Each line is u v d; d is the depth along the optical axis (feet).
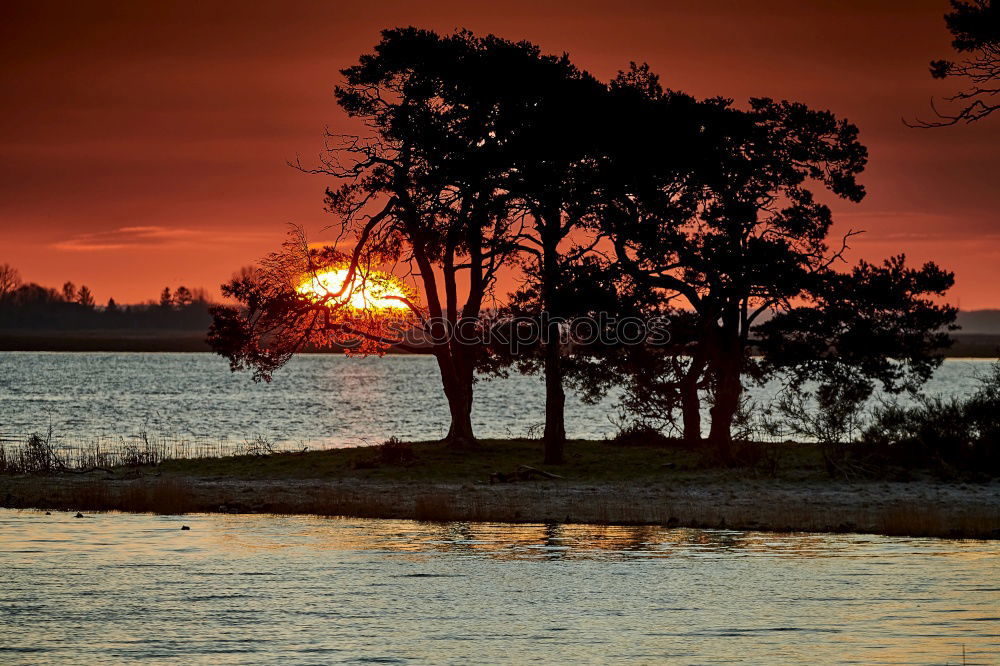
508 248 257.55
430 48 251.60
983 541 155.63
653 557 142.92
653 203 247.70
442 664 92.89
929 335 254.06
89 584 124.98
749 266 242.99
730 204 254.47
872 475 220.43
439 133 252.21
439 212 259.80
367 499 197.26
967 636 101.35
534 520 175.52
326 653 96.22
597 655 95.40
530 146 242.37
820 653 95.81
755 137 260.21
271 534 161.58
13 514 180.86
